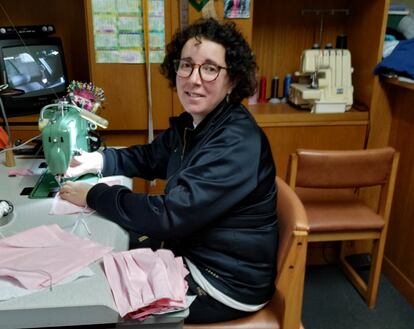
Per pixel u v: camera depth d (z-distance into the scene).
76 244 1.06
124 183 1.49
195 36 1.25
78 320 0.88
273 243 1.29
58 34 2.45
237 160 1.17
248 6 2.07
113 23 2.07
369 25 2.30
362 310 2.18
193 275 1.25
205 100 1.25
